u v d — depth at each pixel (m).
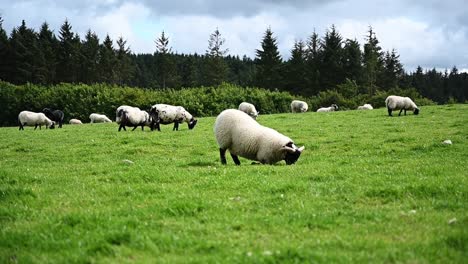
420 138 23.69
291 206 9.33
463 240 6.70
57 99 72.00
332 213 8.72
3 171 13.73
